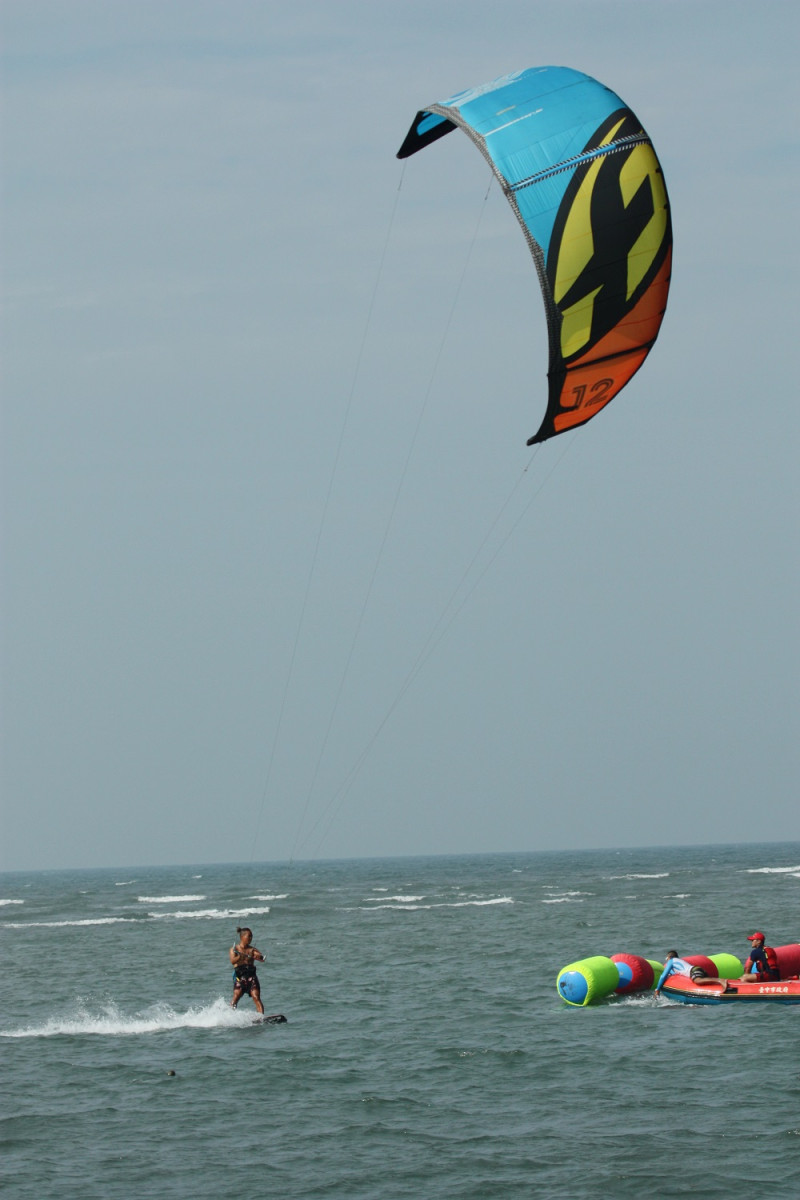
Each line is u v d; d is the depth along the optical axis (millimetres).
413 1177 65875
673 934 189875
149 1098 83688
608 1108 77812
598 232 82500
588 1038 98062
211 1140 73500
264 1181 65812
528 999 120750
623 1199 61875
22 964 186250
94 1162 69750
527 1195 62781
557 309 83125
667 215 82938
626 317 83875
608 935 192250
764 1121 73562
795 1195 61594
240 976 117688
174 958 184375
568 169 82938
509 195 83562
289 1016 116125
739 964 117938
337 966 160750
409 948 183875
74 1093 85875
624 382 86062
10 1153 71875
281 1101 82062
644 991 117562
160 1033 108500
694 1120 74438
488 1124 75312
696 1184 63562
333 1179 65875
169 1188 65000
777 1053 89312
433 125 92438
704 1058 89188
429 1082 86000
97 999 136375
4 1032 112812
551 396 84562
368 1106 80188
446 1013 114188
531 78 86562
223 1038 104625
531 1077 86312
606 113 83625
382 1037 102438
